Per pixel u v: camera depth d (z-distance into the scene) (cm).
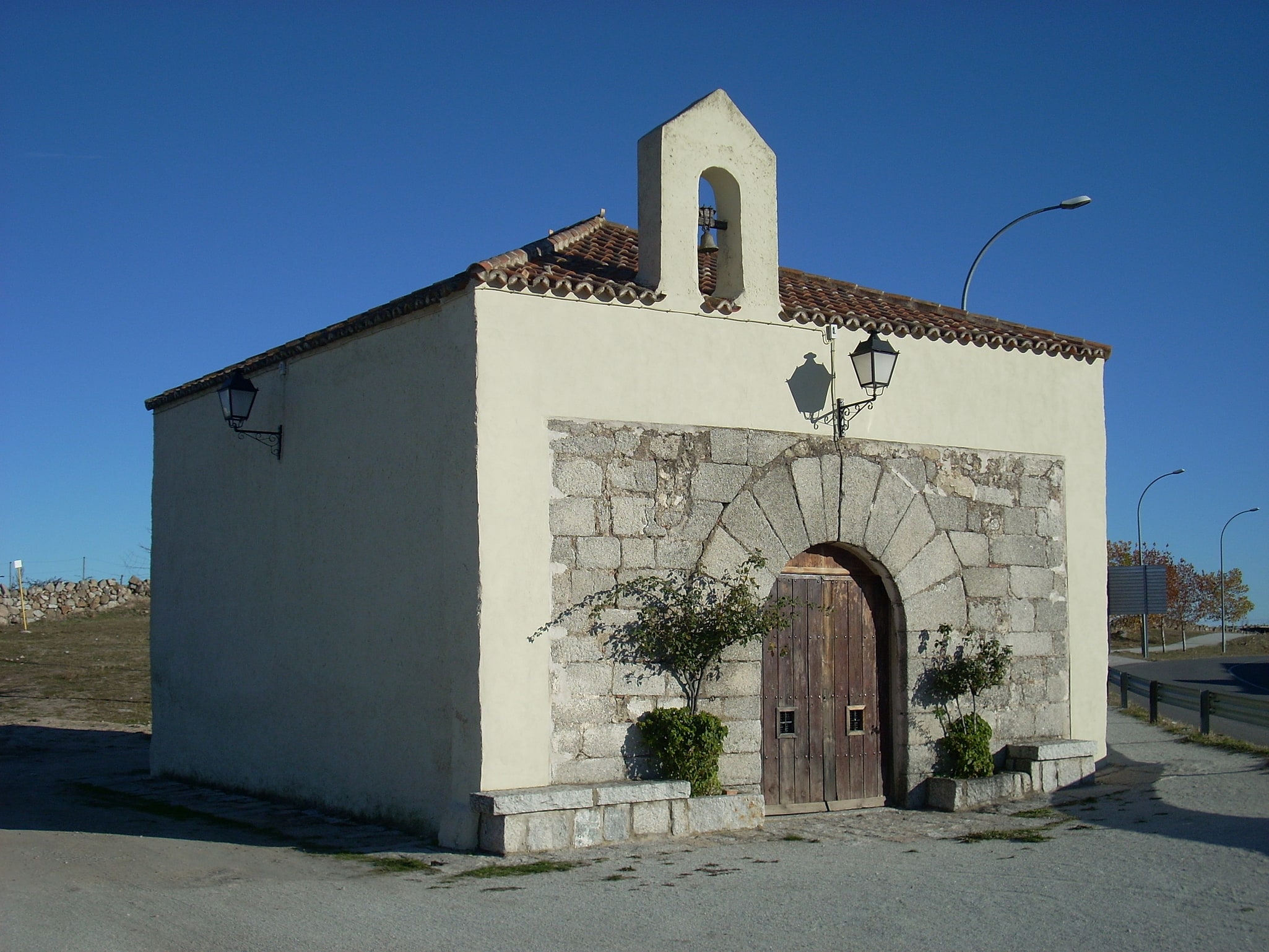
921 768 1123
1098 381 1291
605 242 1212
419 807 962
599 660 952
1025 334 1282
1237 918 654
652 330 1006
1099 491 1277
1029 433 1231
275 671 1193
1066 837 927
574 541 950
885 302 1309
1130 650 5609
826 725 1105
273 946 630
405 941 634
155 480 1473
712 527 1019
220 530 1316
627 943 626
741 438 1043
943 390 1177
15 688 2253
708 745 965
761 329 1066
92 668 2525
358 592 1062
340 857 883
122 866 863
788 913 687
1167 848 856
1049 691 1216
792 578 1103
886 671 1146
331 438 1118
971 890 739
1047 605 1223
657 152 1035
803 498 1072
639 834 926
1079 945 609
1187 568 6512
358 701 1055
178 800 1215
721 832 964
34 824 1070
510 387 930
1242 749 1428
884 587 1148
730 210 1089
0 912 715
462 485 924
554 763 925
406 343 1013
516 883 779
